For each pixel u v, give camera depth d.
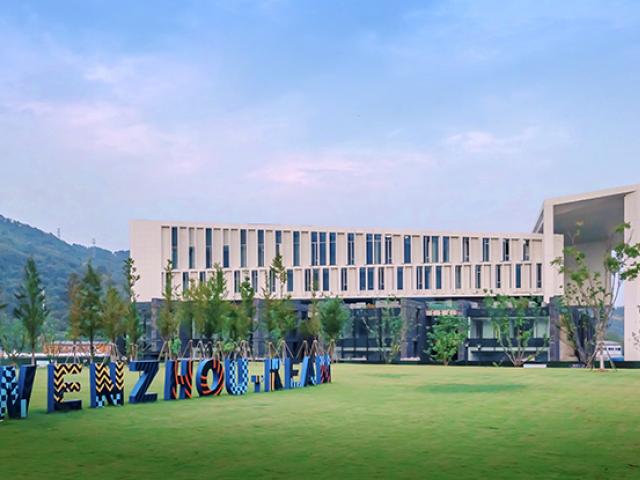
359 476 13.29
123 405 26.08
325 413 23.75
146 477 13.27
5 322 76.75
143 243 109.62
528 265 104.56
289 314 77.50
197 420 21.77
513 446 16.70
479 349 98.81
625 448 16.39
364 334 98.44
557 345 94.88
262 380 38.62
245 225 110.75
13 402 21.95
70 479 13.09
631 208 88.69
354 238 109.25
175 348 74.56
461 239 107.31
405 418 22.28
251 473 13.62
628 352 89.00
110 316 58.34
